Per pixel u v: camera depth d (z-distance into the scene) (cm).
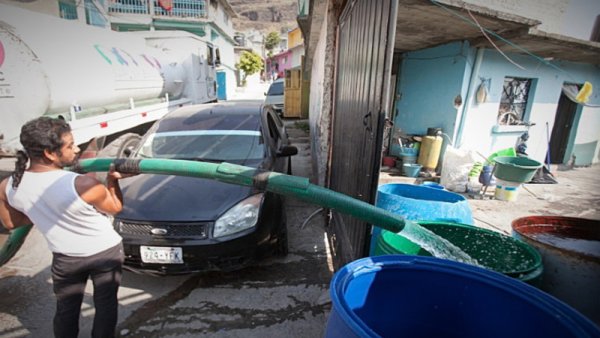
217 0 2261
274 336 211
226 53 2595
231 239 234
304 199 150
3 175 394
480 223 405
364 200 202
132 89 495
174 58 725
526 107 646
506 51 551
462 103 551
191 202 248
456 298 130
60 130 142
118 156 413
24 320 222
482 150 608
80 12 1301
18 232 185
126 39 512
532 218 201
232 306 237
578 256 150
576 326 98
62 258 158
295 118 1362
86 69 374
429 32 459
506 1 464
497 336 123
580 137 770
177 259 229
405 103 667
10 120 285
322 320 225
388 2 155
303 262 295
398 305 134
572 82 691
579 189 568
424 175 582
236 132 343
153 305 237
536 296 111
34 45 298
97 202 152
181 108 401
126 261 237
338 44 331
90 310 231
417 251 193
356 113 234
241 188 263
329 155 387
